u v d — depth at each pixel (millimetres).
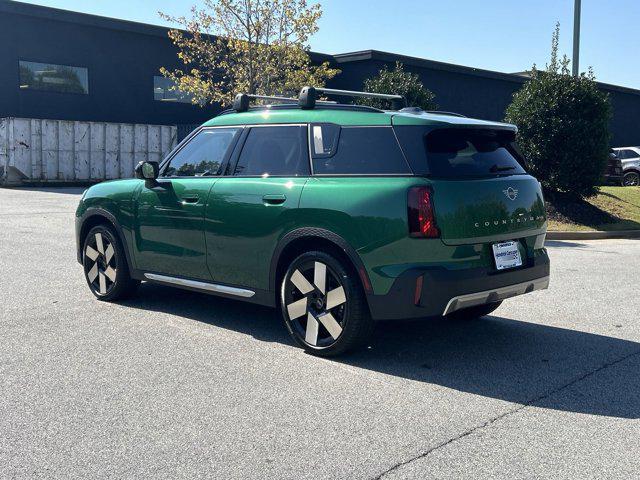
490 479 3258
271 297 5434
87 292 7227
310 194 5102
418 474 3295
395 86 16844
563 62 15609
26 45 27500
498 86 35312
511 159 5430
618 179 25078
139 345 5348
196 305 6719
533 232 5371
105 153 26875
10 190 23031
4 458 3416
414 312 4660
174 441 3627
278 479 3230
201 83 22812
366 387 4500
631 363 5109
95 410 4031
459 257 4727
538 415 4062
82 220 6938
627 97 41219
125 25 29344
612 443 3680
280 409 4086
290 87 21922
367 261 4777
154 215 6191
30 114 27859
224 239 5633
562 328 6141
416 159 4809
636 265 9969
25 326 5844
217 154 5973
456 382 4629
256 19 21516
